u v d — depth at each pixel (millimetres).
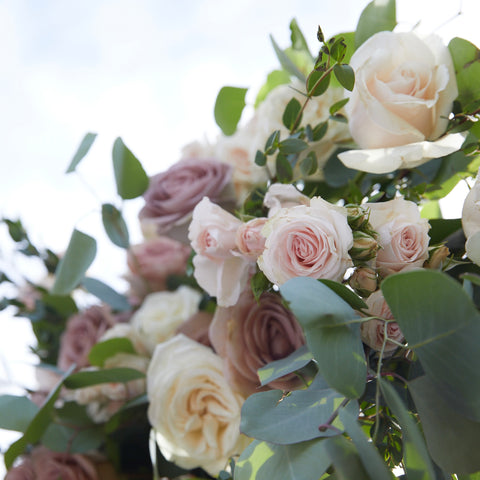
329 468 388
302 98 529
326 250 392
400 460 406
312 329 355
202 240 446
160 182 579
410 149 424
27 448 594
